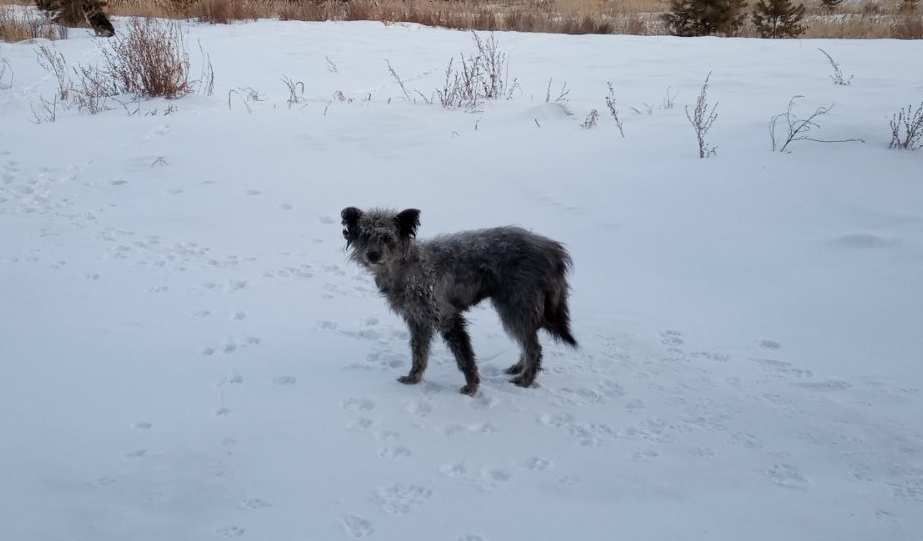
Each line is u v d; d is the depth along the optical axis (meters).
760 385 5.78
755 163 9.62
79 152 11.61
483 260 5.92
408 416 5.39
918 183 8.72
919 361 5.97
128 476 4.61
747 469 4.76
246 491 4.49
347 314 7.09
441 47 19.88
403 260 5.83
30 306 7.03
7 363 5.99
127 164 11.09
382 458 4.86
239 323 6.81
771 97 12.88
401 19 25.23
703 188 9.20
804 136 10.26
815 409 5.43
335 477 4.64
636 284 7.62
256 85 15.65
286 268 8.05
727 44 19.45
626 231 8.61
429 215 9.26
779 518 4.29
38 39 20.28
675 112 12.27
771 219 8.42
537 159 10.58
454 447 5.01
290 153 11.27
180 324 6.75
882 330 6.43
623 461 4.85
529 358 5.91
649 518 4.29
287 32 21.97
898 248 7.55
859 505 4.39
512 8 28.53
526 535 4.15
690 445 5.04
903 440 5.02
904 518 4.27
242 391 5.66
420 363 5.92
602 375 6.02
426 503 4.41
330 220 9.27
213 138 12.03
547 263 5.91
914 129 9.70
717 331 6.66
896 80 13.80
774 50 18.09
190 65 17.38
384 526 4.20
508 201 9.52
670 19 24.33
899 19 24.94
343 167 10.73
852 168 9.23
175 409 5.38
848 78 14.28
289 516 4.27
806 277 7.35
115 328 6.63
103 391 5.61
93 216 9.36
